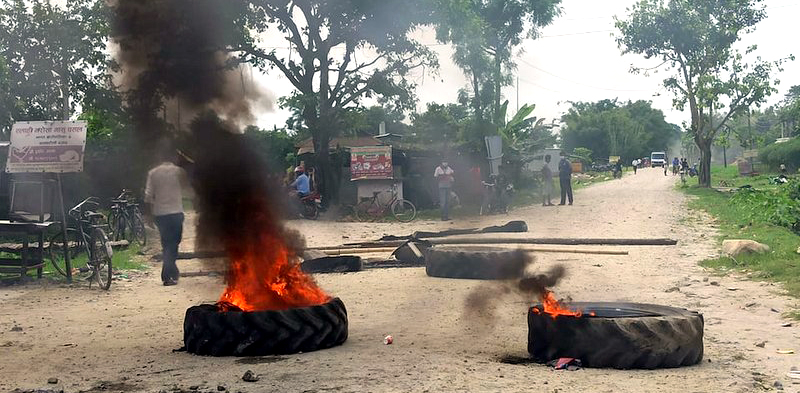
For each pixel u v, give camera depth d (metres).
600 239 16.45
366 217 27.31
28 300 10.34
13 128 12.34
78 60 25.33
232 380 5.50
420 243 14.68
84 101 19.58
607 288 10.40
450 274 11.85
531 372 5.64
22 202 12.52
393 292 10.34
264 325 6.34
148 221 19.00
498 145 30.86
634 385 5.27
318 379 5.45
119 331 7.88
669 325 5.79
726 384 5.32
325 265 12.87
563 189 29.84
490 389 5.16
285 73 29.44
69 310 9.41
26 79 25.92
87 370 6.03
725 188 44.22
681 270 12.27
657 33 39.34
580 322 5.86
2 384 5.62
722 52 39.47
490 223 23.31
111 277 11.52
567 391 5.10
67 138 12.27
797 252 12.76
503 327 7.60
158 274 13.27
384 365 5.87
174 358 6.38
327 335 6.55
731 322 7.82
